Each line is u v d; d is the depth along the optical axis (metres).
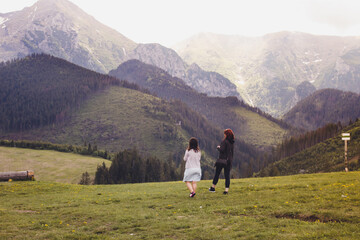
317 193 13.56
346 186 15.05
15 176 30.55
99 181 142.12
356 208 10.02
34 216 13.38
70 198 19.11
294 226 8.78
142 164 160.38
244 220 9.99
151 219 11.27
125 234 9.74
